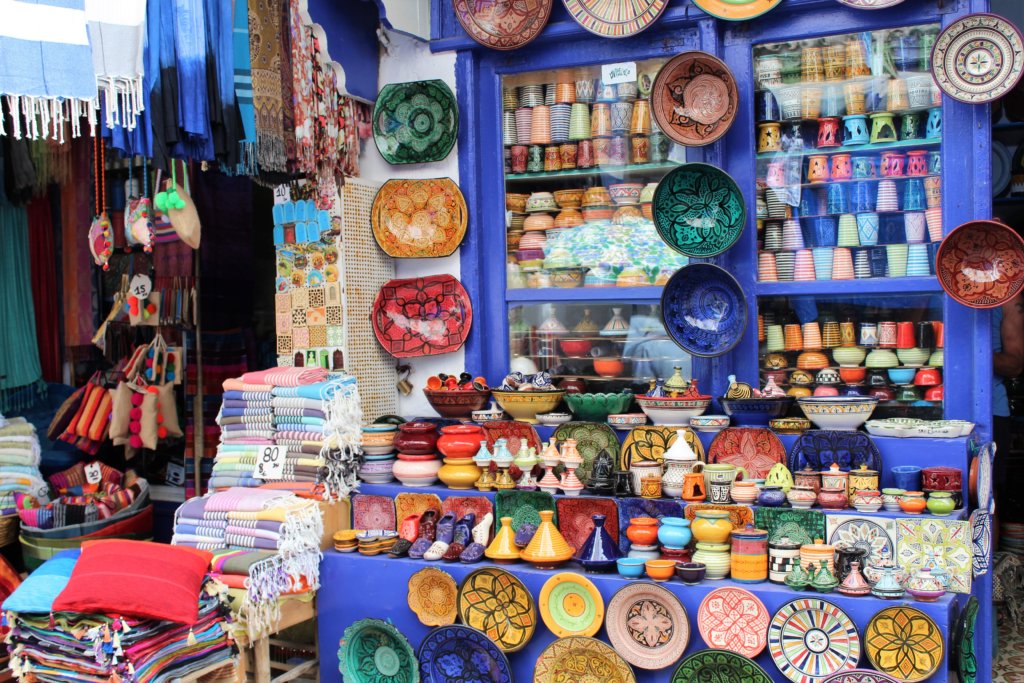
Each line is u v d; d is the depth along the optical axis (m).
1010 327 5.19
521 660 4.15
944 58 4.06
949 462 3.91
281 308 5.05
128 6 3.69
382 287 5.09
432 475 4.63
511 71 4.89
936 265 4.07
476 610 4.18
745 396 4.27
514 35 4.72
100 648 3.50
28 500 5.27
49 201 6.22
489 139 4.95
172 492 6.15
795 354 4.45
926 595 3.54
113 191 6.06
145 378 5.80
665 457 4.20
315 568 4.45
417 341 5.05
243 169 4.27
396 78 5.08
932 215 4.22
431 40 4.96
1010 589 5.06
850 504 3.92
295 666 4.64
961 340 4.14
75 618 3.60
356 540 4.54
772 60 4.46
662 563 3.88
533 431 4.59
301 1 4.50
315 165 4.67
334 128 4.81
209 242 5.92
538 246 4.89
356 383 4.75
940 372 4.21
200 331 5.95
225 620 3.89
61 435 5.77
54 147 5.93
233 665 3.90
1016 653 4.78
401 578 4.34
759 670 3.63
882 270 4.31
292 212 4.97
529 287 4.91
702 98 4.45
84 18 3.57
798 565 3.77
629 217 4.73
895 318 4.28
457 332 4.97
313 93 4.64
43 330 6.23
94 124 3.61
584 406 4.56
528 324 4.93
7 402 6.02
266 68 4.28
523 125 4.92
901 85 4.27
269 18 4.31
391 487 4.66
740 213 4.34
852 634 3.57
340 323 4.88
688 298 4.49
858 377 4.34
